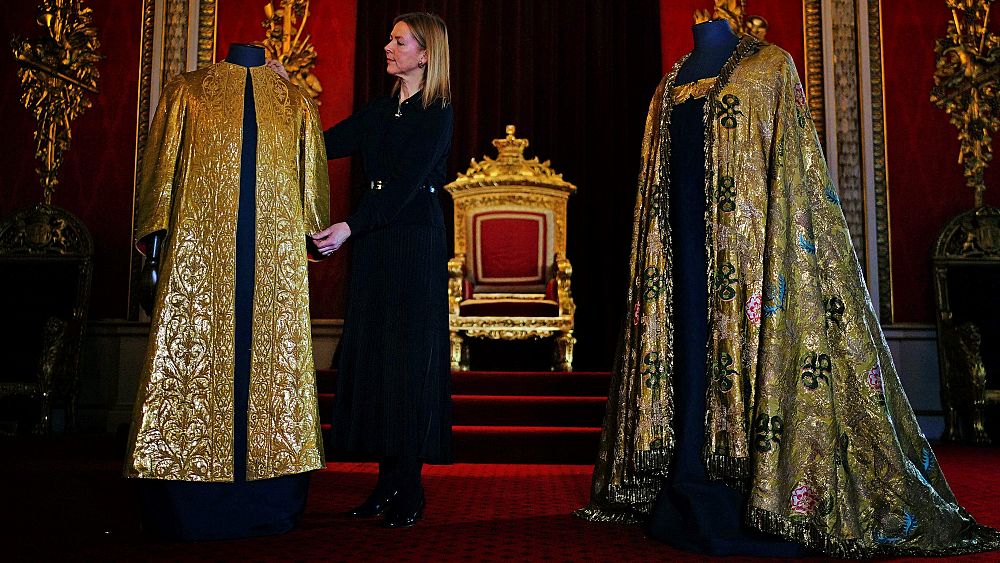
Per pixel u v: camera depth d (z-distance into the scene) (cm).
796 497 181
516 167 593
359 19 633
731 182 206
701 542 184
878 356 204
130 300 571
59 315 542
